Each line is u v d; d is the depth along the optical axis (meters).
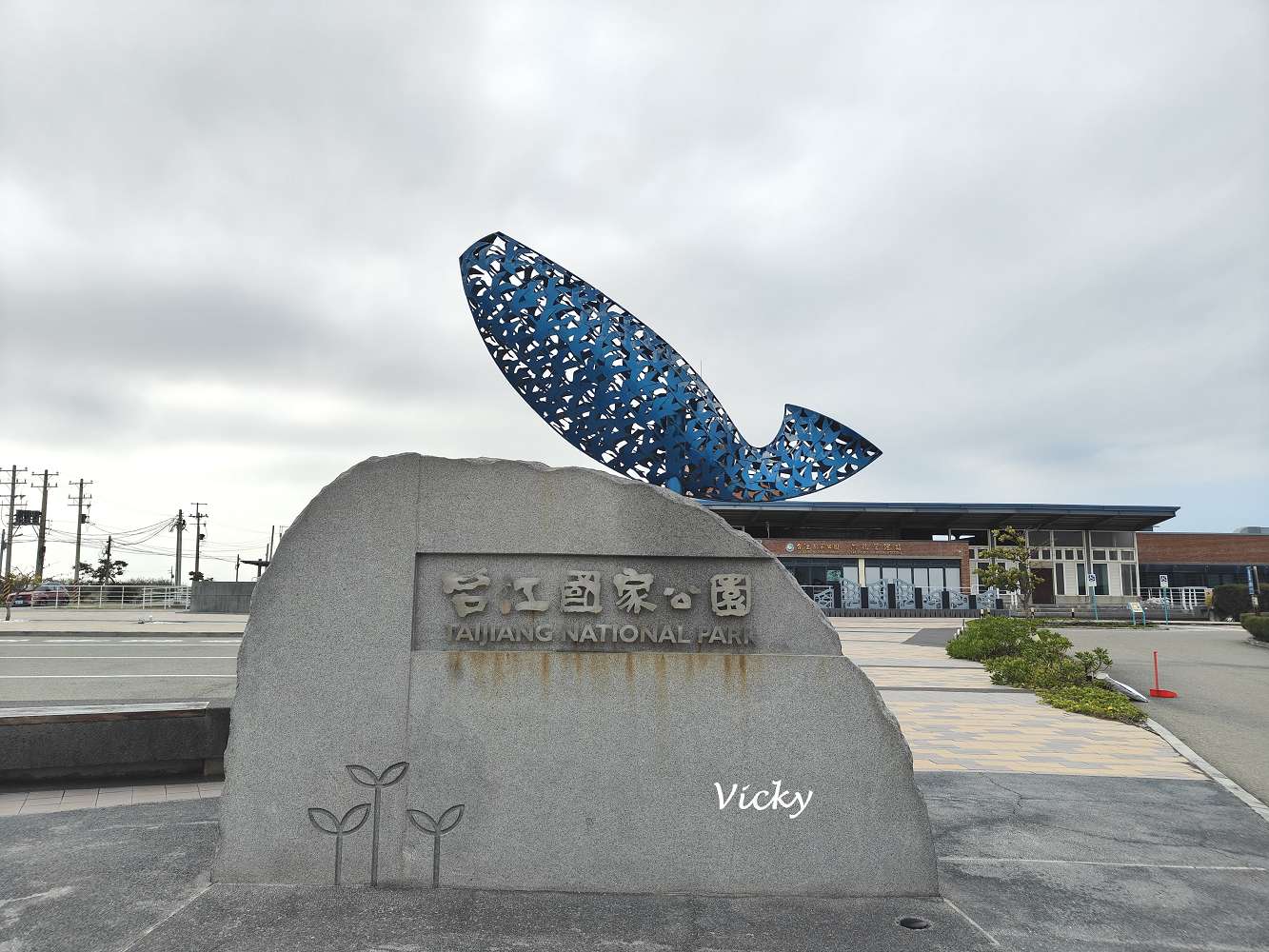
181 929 4.19
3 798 6.62
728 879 4.77
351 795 4.79
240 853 4.78
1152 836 6.00
